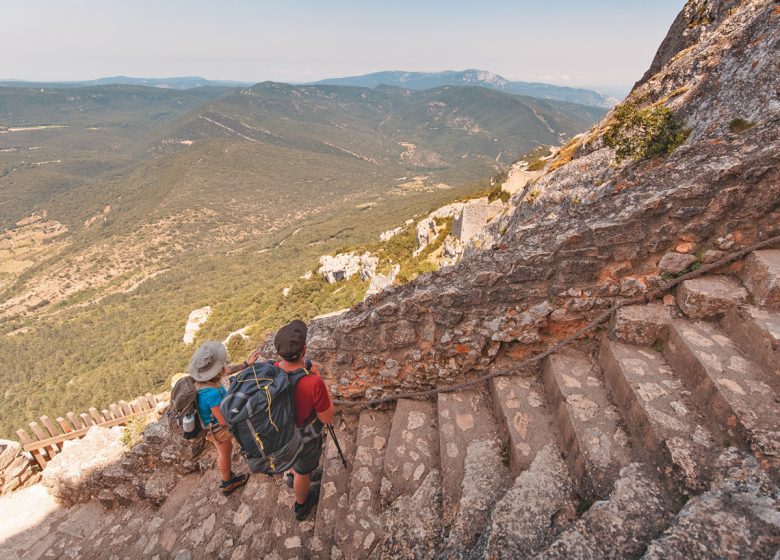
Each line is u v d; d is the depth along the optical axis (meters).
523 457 2.84
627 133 7.69
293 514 3.57
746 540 1.60
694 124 6.71
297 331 2.83
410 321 3.87
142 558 3.88
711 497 1.83
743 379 2.37
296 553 3.23
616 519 2.03
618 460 2.45
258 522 3.62
